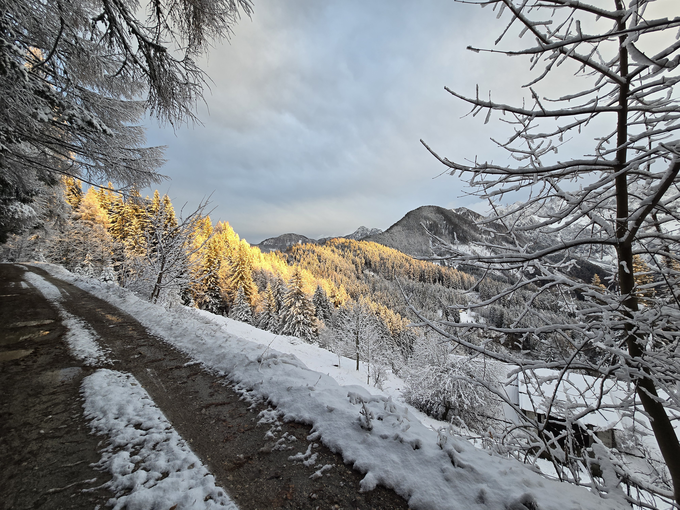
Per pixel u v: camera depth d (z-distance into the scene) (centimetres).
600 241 259
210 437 291
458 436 303
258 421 323
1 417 308
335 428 295
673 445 248
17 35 436
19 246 3291
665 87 223
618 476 264
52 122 531
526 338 312
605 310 262
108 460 248
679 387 232
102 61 488
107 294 1174
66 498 206
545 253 260
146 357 518
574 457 281
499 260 272
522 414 304
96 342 581
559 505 196
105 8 366
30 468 235
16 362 458
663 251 268
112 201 3531
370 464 246
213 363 493
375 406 337
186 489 218
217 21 370
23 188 866
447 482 221
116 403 345
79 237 2855
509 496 202
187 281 1535
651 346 266
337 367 2134
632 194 268
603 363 304
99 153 615
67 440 275
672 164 199
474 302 304
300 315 3403
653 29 169
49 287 1311
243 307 3644
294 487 227
